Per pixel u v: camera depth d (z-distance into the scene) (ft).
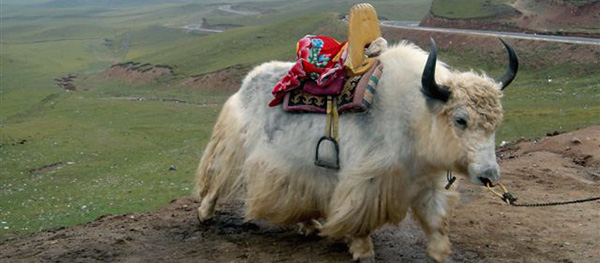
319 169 17.57
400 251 19.06
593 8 163.84
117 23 558.56
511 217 21.97
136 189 63.16
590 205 23.27
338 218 16.61
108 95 191.72
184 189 60.85
